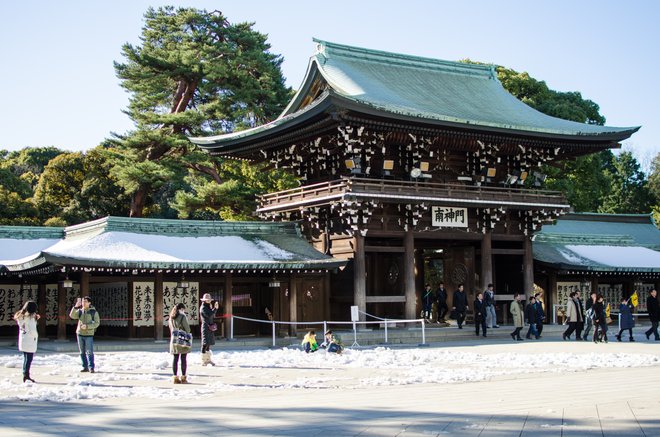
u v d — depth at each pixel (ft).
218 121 238.68
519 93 257.75
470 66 191.93
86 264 121.29
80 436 45.19
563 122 176.24
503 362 96.73
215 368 91.50
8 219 267.59
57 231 153.48
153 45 245.24
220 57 235.20
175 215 323.78
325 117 143.74
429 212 158.92
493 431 45.27
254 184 228.63
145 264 125.90
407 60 181.68
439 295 160.76
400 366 92.58
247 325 147.23
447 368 89.51
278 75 245.86
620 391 63.77
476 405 56.39
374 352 111.45
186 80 237.25
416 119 147.13
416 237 157.79
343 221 152.15
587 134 167.63
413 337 141.08
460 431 45.50
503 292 180.45
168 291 137.18
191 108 246.88
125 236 136.15
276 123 152.35
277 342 133.49
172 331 76.74
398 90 165.99
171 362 96.53
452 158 167.94
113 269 126.72
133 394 67.36
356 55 174.19
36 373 85.30
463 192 158.61
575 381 73.77
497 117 167.12
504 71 258.78
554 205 170.50
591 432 44.32
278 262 137.69
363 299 148.46
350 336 136.46
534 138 166.20
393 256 163.63
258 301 148.66
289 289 141.90
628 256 194.08
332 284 157.07
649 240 225.97
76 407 59.11
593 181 264.31
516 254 172.65
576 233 206.08
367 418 50.85
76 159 297.12
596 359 98.58
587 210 275.18
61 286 127.03
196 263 130.62
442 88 178.60
